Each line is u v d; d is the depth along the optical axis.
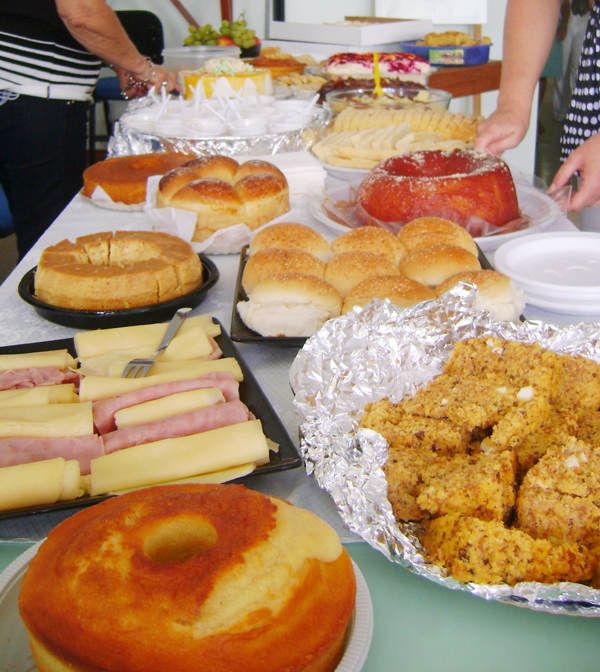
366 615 0.48
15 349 0.96
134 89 2.81
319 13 4.73
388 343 0.79
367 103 2.40
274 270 1.07
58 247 1.20
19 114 2.42
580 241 1.27
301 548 0.47
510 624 0.54
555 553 0.54
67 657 0.40
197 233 1.42
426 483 0.63
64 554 0.45
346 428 0.74
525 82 1.89
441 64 3.36
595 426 0.71
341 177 1.91
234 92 2.35
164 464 0.66
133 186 1.68
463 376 0.77
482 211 1.39
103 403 0.76
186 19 4.96
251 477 0.70
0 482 0.63
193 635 0.41
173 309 1.07
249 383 0.84
